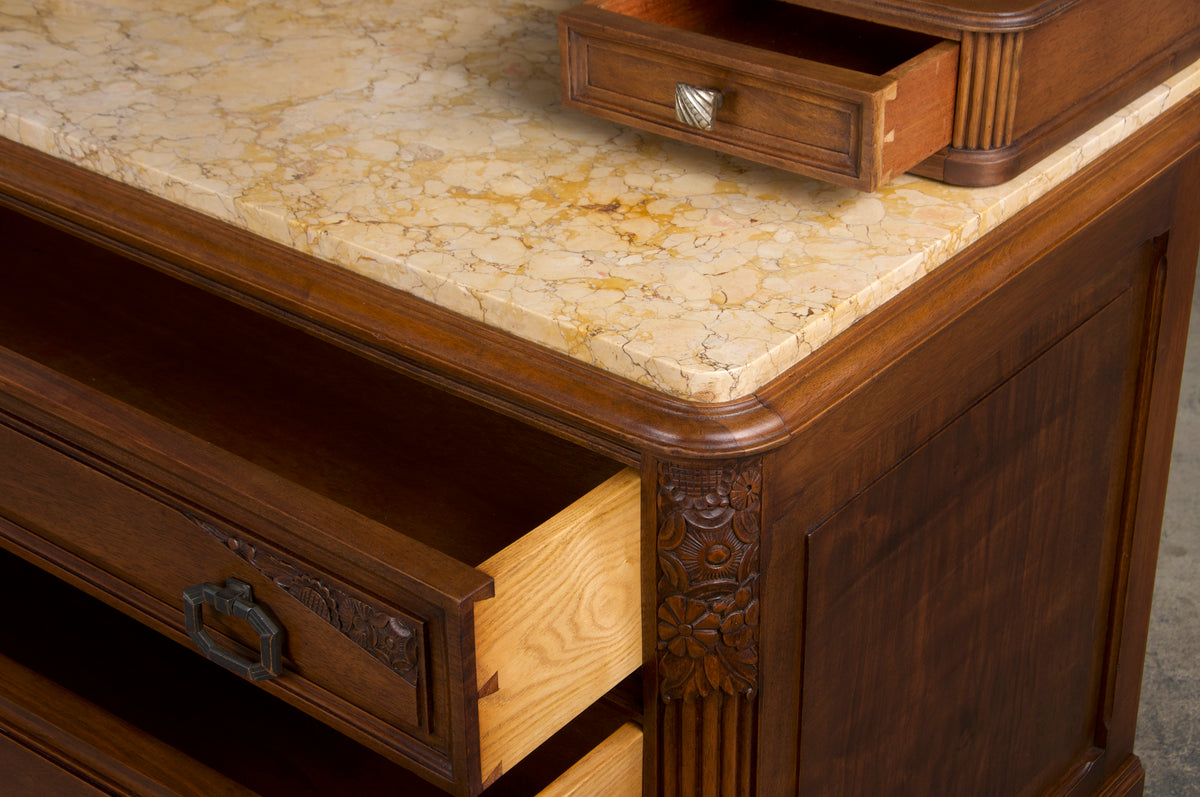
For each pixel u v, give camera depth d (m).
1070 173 1.16
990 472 1.23
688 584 0.98
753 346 0.91
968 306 1.05
